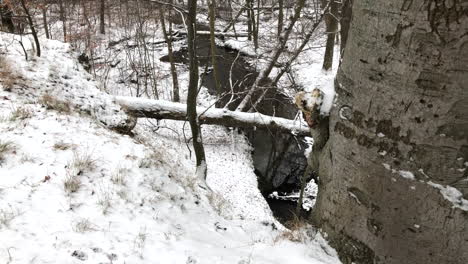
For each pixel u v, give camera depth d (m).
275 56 11.99
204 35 23.22
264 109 14.43
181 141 11.06
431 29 2.46
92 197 4.10
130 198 4.29
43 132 5.20
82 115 6.71
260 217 8.16
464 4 2.33
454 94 2.49
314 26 11.02
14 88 6.46
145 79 15.80
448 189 2.64
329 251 3.41
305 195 10.04
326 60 17.34
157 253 3.46
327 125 3.48
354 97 3.04
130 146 5.67
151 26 23.09
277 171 11.08
